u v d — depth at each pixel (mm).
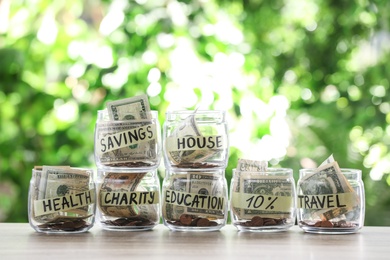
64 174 1495
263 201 1514
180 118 1524
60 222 1494
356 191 1514
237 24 3572
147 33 3316
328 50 3846
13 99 3279
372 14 3732
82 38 3420
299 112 3758
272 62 3773
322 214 1500
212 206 1520
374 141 3596
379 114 3578
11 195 3422
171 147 1516
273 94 3562
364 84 3760
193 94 3242
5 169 3305
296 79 3859
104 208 1528
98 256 1262
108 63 3316
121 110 1509
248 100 3295
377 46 3863
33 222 1509
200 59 3301
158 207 1554
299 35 3879
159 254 1280
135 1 3328
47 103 3277
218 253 1294
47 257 1256
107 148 1503
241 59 3373
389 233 1517
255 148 3287
